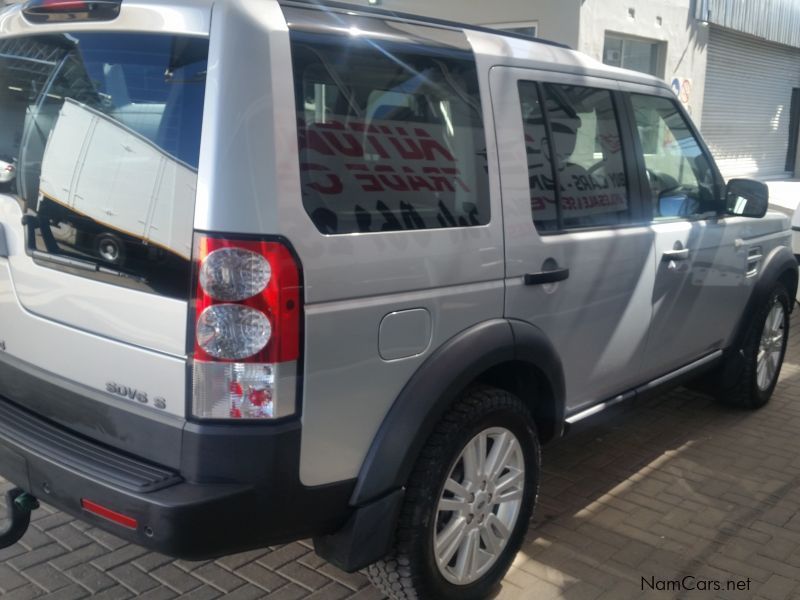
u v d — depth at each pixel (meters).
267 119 2.17
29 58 2.72
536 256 2.98
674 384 4.19
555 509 3.73
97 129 2.44
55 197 2.55
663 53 11.80
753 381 4.83
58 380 2.60
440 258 2.60
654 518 3.67
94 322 2.45
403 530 2.58
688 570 3.25
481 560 2.93
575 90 3.30
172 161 2.23
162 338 2.27
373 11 2.60
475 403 2.74
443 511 2.76
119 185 2.37
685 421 4.86
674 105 4.04
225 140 2.14
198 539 2.19
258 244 2.14
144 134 2.31
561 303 3.14
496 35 3.06
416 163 2.58
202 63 2.20
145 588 3.04
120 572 3.14
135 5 2.35
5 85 2.81
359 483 2.47
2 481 3.79
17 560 3.20
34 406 2.72
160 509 2.15
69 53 2.55
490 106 2.87
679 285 3.91
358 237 2.36
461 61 2.79
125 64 2.37
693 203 4.12
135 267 2.32
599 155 3.42
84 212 2.46
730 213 4.29
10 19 2.83
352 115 2.41
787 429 4.76
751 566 3.29
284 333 2.19
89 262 2.45
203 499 2.18
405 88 2.58
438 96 2.68
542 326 3.06
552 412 3.19
